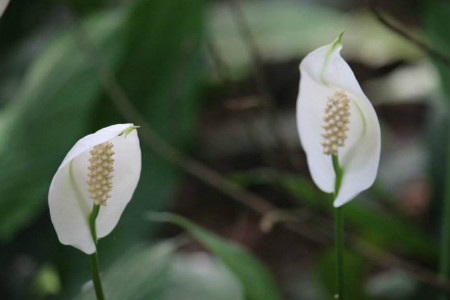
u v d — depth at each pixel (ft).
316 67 3.85
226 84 5.83
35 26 7.70
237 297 5.05
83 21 6.88
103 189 3.80
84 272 6.00
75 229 3.84
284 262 8.44
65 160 3.67
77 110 6.15
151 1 5.85
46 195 6.01
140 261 5.15
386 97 9.66
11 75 7.48
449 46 5.80
